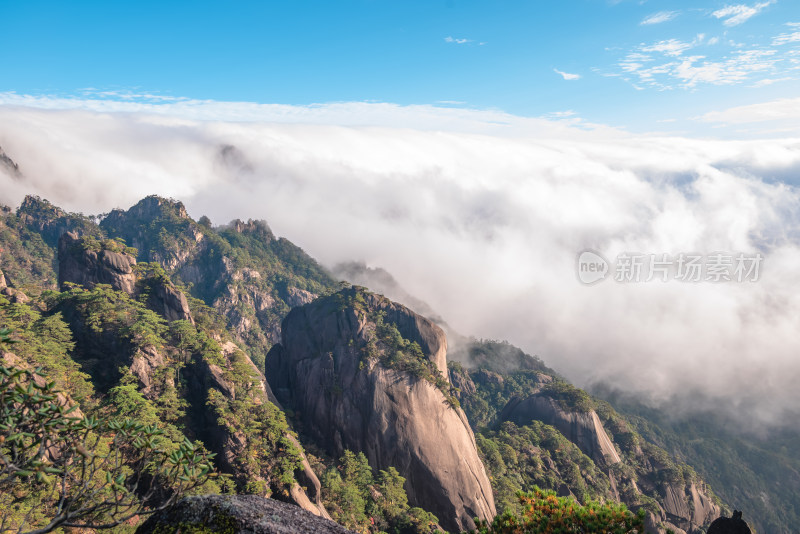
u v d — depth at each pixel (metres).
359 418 81.94
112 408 49.94
